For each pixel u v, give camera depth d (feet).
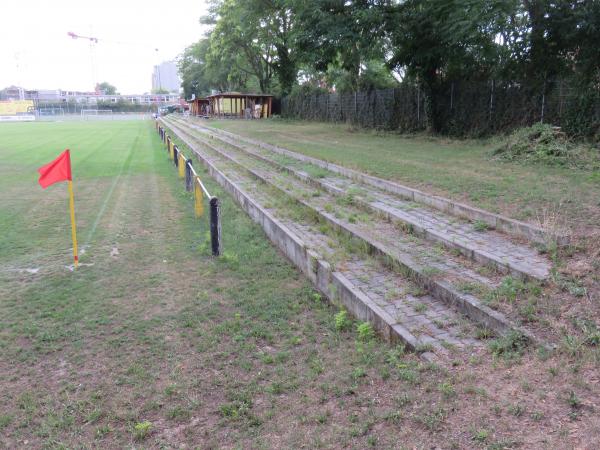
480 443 10.10
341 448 10.89
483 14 56.18
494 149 46.19
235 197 40.73
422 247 22.99
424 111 77.97
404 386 12.96
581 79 49.83
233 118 158.71
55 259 26.99
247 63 176.76
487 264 19.70
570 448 9.53
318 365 15.11
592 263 17.54
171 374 15.30
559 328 14.01
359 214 29.55
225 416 13.01
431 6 66.23
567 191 28.91
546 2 51.47
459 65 69.00
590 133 48.39
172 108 321.93
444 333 15.51
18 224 34.35
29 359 16.70
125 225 33.88
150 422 13.03
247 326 18.56
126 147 89.97
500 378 12.43
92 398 14.28
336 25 73.41
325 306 20.18
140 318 19.57
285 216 30.76
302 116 140.87
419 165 41.86
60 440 12.50
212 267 25.23
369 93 95.45
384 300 18.01
